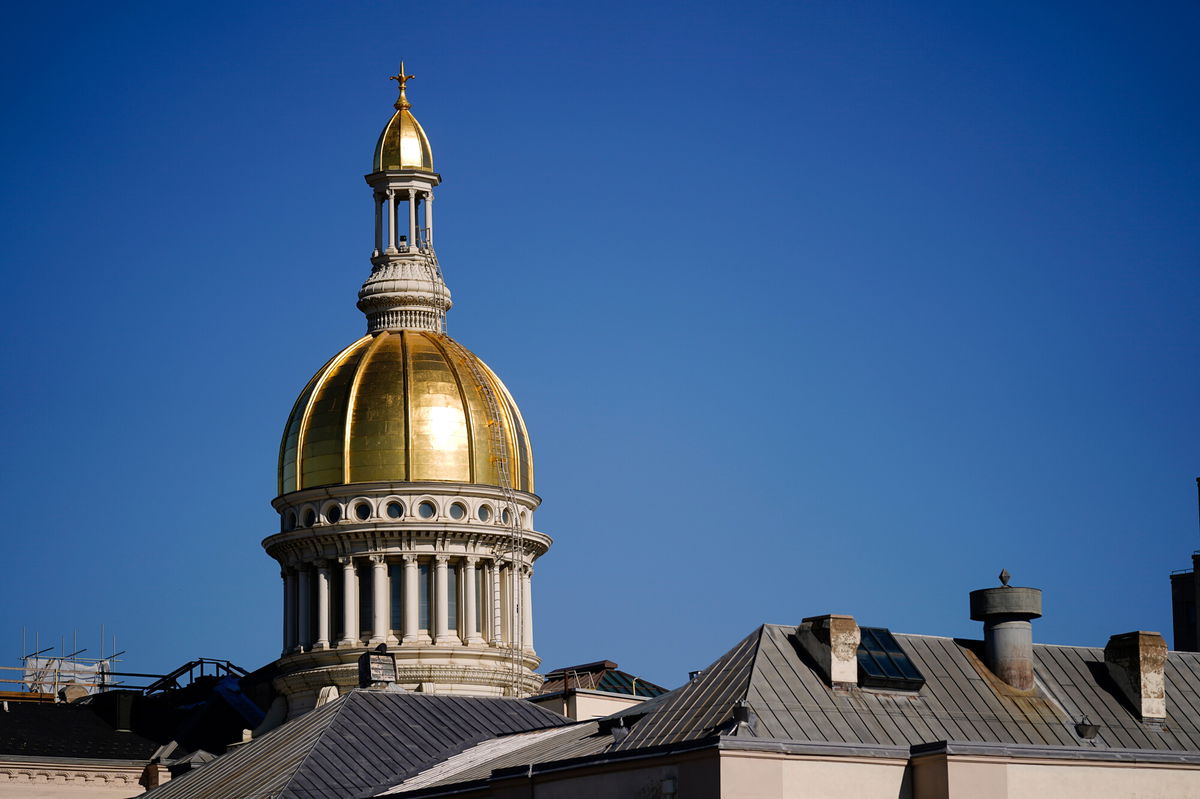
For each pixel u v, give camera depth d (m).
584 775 116.06
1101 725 123.19
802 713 114.75
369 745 153.00
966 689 122.00
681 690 121.69
